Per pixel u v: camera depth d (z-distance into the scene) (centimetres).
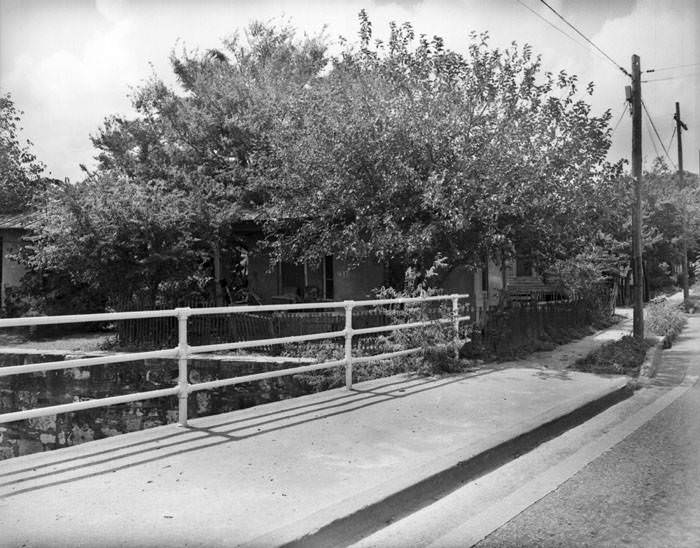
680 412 724
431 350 901
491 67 1130
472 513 424
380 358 820
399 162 1062
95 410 927
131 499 406
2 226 1811
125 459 488
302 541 357
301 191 1231
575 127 1071
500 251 1160
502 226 1099
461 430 588
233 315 1359
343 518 384
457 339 930
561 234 1108
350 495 418
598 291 1798
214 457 496
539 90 1131
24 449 765
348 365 769
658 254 3067
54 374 1162
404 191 1105
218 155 1698
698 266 3944
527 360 1050
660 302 2200
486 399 723
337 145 1087
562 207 1062
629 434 628
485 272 1700
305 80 1905
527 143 1081
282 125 1335
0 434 830
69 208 1324
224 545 342
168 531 359
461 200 1031
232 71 1845
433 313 932
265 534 356
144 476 450
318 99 1198
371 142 1076
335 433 570
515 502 444
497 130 1107
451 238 1128
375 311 1191
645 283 2950
